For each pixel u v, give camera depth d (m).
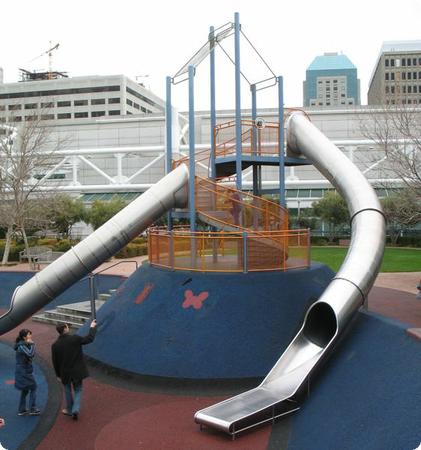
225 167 18.53
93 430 10.18
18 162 35.72
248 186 48.44
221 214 16.06
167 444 9.47
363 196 14.77
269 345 12.90
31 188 36.22
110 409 11.26
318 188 56.19
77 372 10.71
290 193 56.00
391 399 8.54
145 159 63.47
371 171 50.78
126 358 13.38
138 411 11.12
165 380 12.48
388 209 33.75
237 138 16.23
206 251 19.58
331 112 60.34
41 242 42.81
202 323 13.27
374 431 8.19
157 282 15.02
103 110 129.25
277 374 11.20
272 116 54.44
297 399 10.59
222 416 9.70
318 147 16.72
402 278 26.66
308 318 12.01
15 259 36.84
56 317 20.22
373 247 13.27
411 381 8.55
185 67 18.17
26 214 35.53
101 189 51.00
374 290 23.27
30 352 10.83
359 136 59.19
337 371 10.77
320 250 42.62
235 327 13.12
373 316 11.51
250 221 16.89
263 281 14.05
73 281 15.69
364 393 9.31
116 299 16.30
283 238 14.73
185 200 17.00
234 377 12.31
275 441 9.45
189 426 10.27
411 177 25.25
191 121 16.52
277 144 18.08
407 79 144.88
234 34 16.25
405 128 28.67
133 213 16.11
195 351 12.79
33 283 15.64
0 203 34.75
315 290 14.55
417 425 7.54
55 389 12.62
